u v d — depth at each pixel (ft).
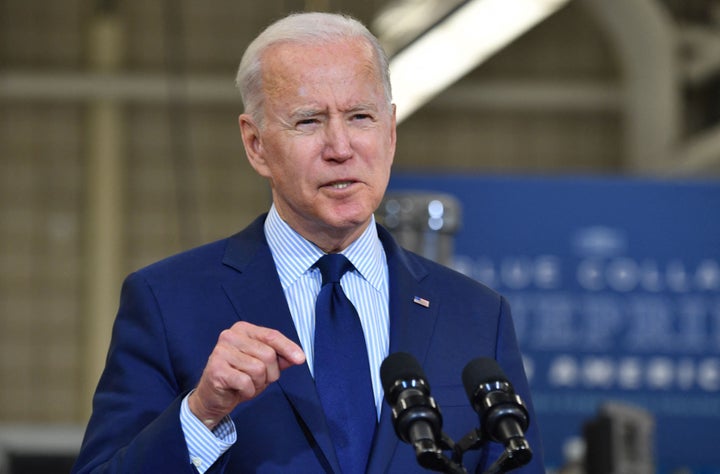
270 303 20.65
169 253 103.65
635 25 91.97
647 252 59.88
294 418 19.81
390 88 20.51
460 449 17.17
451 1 65.00
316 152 19.70
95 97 102.42
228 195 104.01
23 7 102.53
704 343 59.82
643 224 59.93
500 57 104.12
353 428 19.92
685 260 59.98
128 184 103.55
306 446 19.62
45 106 103.09
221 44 103.65
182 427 18.62
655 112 92.84
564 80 104.17
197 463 18.72
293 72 19.83
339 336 20.47
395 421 16.98
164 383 20.22
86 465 19.62
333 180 19.70
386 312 21.15
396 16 69.15
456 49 69.82
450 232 43.88
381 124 20.04
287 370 20.01
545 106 103.81
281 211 21.27
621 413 43.39
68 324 103.45
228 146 104.01
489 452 20.65
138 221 103.45
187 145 103.65
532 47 104.37
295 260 21.11
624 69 100.94
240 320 20.49
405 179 59.00
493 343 21.49
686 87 98.48
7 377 103.35
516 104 103.65
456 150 103.35
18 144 103.09
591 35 104.27
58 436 40.06
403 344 20.62
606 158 103.65
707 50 96.68
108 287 103.09
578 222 59.62
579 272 59.52
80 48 102.89
